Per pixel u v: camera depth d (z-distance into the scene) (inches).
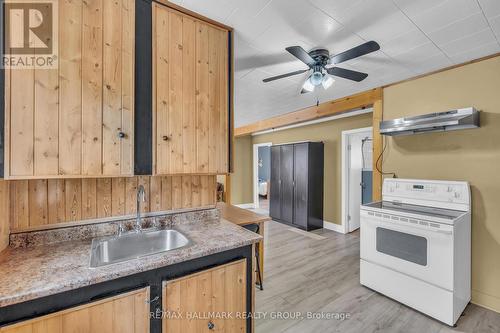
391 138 109.6
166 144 61.2
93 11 52.5
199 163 66.5
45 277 40.3
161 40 60.5
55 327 38.5
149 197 70.0
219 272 55.6
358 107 125.4
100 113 53.0
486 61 84.7
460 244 78.3
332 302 88.0
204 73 67.2
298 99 143.7
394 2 59.4
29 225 54.8
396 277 86.9
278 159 211.3
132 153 56.6
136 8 57.5
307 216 182.9
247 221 87.5
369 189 185.0
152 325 47.3
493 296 82.5
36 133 47.0
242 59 91.0
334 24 68.9
